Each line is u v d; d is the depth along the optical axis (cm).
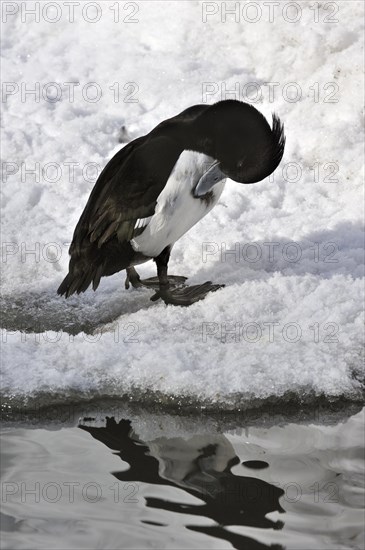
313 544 719
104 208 1057
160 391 972
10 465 841
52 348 1040
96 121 1485
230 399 960
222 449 875
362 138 1420
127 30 1642
